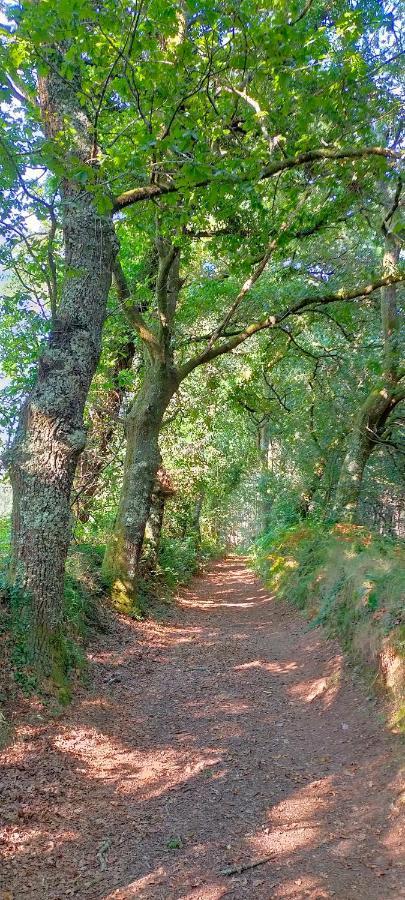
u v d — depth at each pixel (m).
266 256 9.91
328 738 5.89
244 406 17.41
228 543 45.44
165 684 7.77
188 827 4.25
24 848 3.83
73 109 6.61
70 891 3.50
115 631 9.73
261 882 3.59
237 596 16.77
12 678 5.73
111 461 15.41
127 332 14.95
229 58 6.36
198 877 3.65
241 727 6.34
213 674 8.30
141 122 7.15
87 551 12.09
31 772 4.72
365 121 8.45
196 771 5.21
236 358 17.91
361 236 14.14
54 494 6.38
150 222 9.88
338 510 14.82
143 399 12.09
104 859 3.84
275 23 6.17
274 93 7.21
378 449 18.64
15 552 6.35
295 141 8.08
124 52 5.56
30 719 5.45
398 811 4.21
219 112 7.15
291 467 22.70
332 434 18.05
